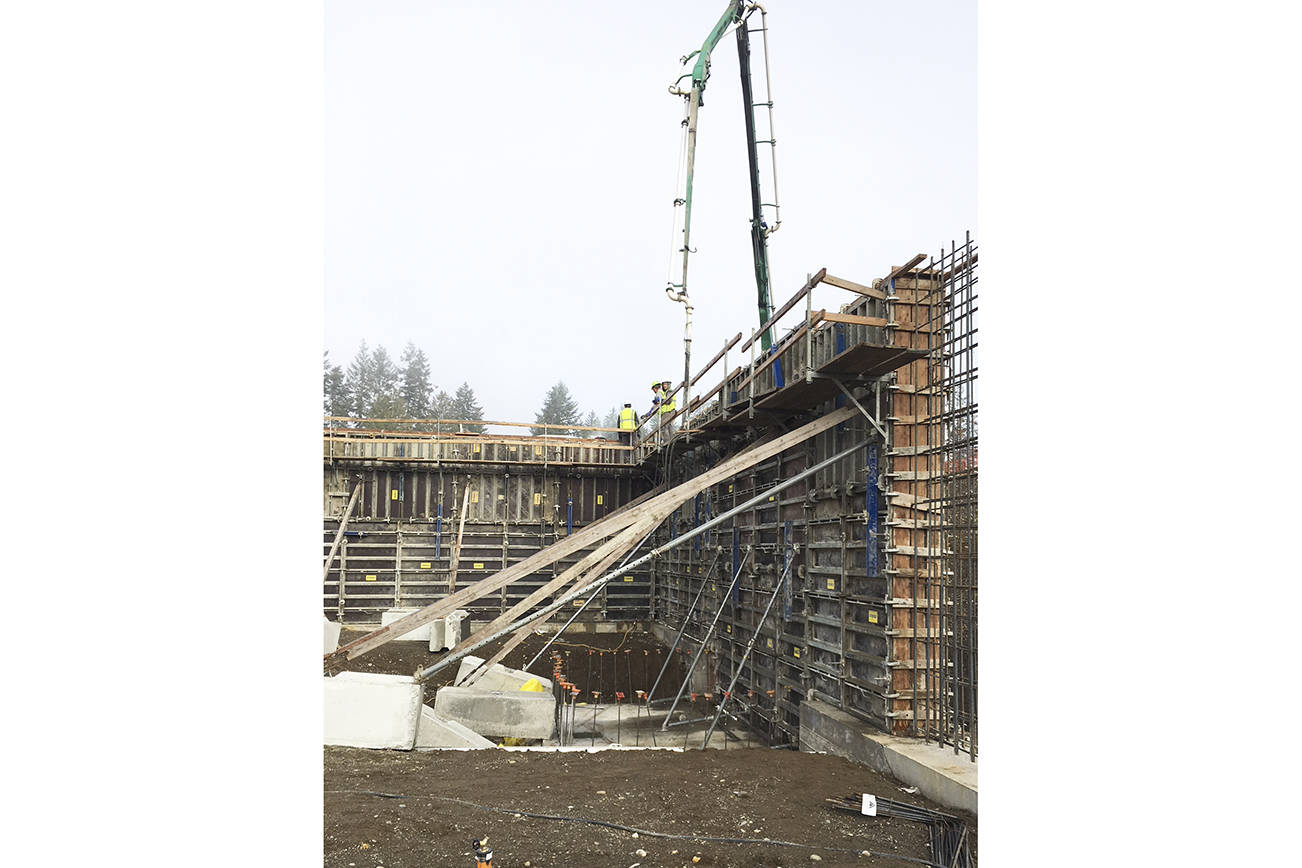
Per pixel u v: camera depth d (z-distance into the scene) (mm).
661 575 22156
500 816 6434
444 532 22328
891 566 8891
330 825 6059
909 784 7520
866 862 5648
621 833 6117
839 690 10094
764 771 8008
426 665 17359
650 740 12633
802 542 11812
